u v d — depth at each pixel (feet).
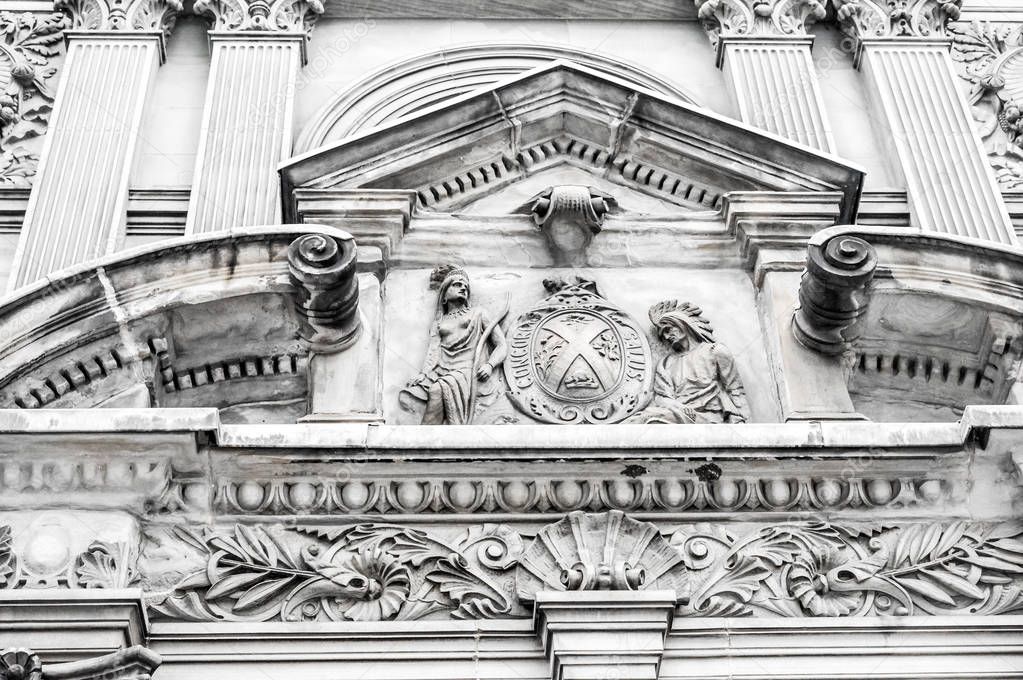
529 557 27.20
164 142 37.58
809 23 40.86
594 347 30.55
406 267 31.83
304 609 26.71
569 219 31.83
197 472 27.48
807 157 32.68
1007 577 27.43
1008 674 26.27
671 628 26.48
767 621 26.71
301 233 29.76
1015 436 27.76
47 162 35.96
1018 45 41.42
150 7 39.45
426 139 32.73
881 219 36.86
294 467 27.53
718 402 30.07
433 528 27.63
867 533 27.86
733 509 27.89
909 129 38.19
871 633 26.68
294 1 39.75
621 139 33.55
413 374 30.37
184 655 25.99
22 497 27.07
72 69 38.04
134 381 29.19
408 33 40.88
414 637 26.35
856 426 28.02
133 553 26.81
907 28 40.40
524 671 26.23
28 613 25.48
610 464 27.73
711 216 32.63
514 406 29.99
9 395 28.45
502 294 31.58
